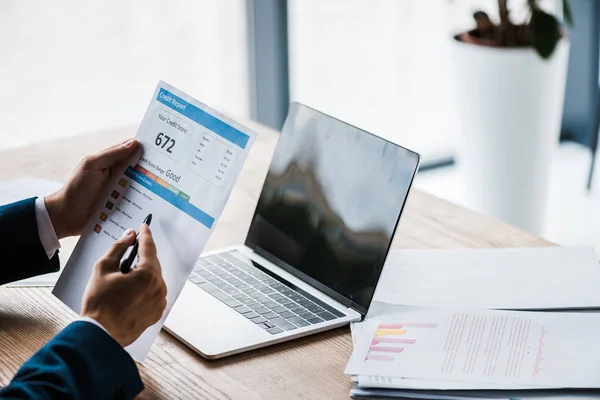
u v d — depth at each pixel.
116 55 2.91
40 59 2.80
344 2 3.30
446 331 1.18
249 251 1.45
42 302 1.30
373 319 1.24
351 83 3.44
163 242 1.17
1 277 1.30
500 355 1.11
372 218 1.28
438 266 1.39
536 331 1.17
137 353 1.12
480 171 2.97
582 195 3.51
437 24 3.50
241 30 3.14
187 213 1.17
